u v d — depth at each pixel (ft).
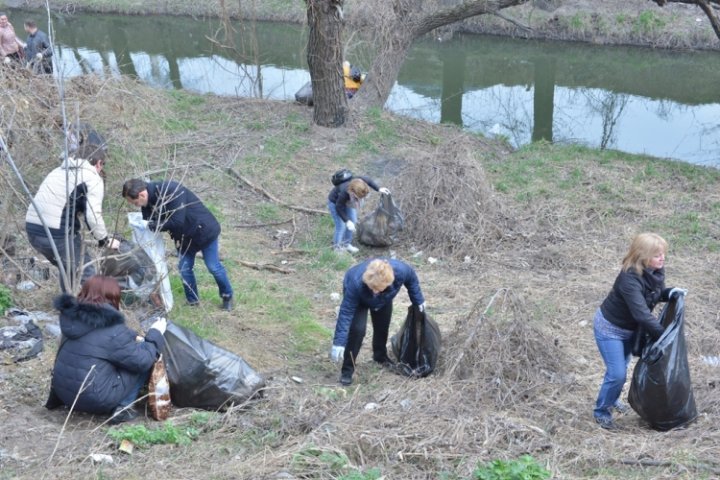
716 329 24.68
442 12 50.19
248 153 39.86
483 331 20.70
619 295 17.44
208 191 35.88
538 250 31.01
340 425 16.93
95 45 77.56
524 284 28.14
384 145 42.52
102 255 22.47
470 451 16.31
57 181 20.90
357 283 18.97
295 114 44.98
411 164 35.63
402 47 50.65
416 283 19.97
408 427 17.12
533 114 58.23
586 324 25.03
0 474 14.64
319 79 42.88
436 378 20.16
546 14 75.15
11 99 21.91
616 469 16.06
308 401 18.33
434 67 70.18
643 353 17.65
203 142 40.47
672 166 40.01
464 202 32.35
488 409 18.60
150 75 67.92
